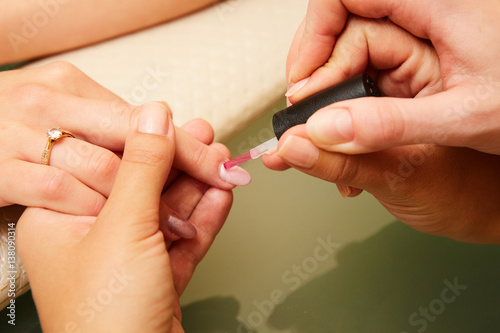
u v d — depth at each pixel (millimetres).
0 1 354
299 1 383
